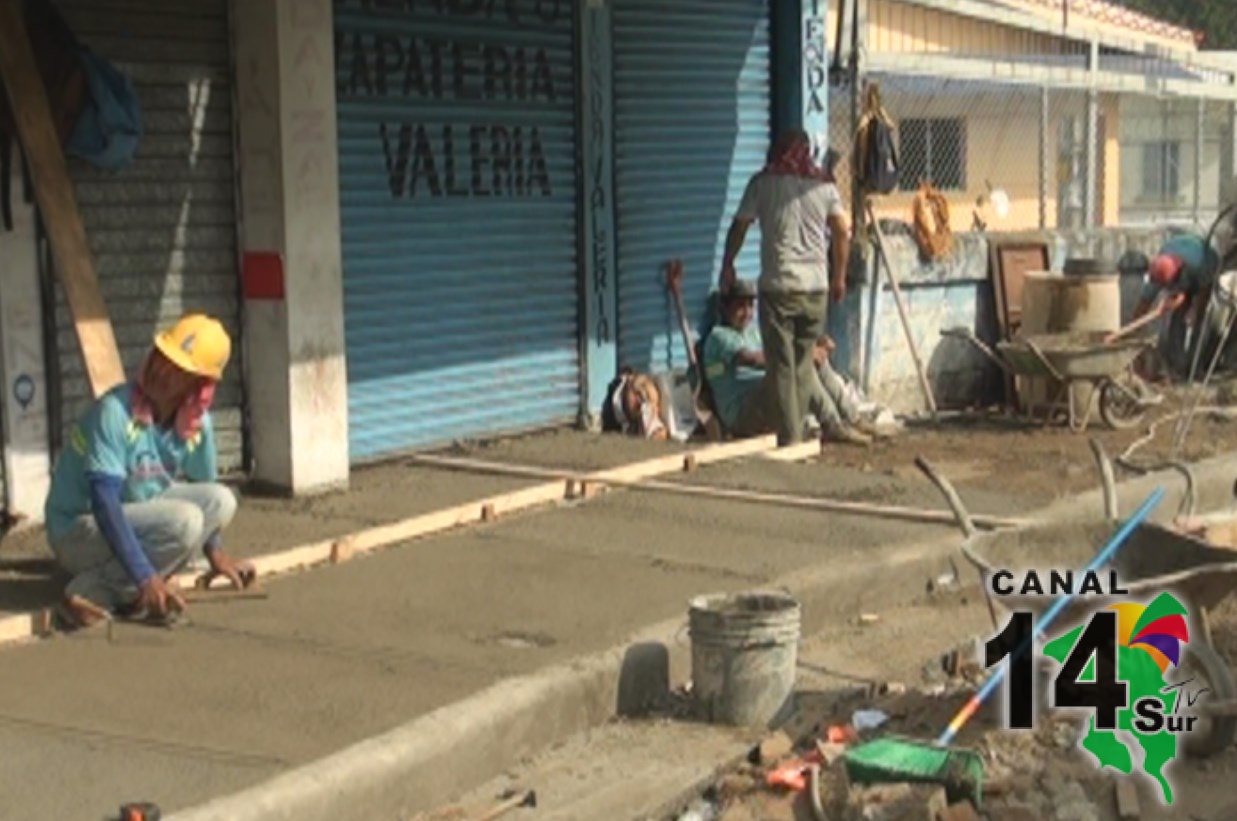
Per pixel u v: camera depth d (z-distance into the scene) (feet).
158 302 38.83
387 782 24.12
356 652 29.37
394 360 44.70
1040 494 43.62
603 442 48.19
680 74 52.65
